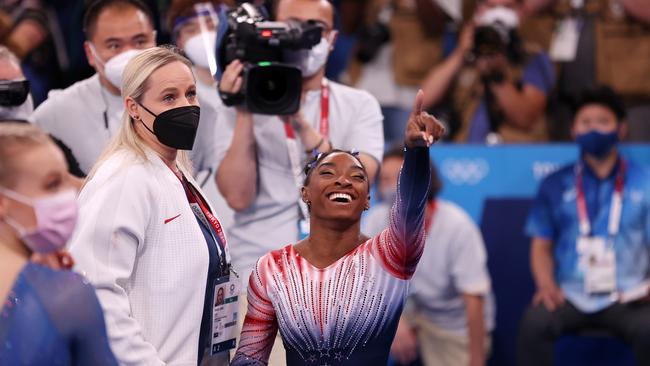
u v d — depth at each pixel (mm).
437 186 12594
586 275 12523
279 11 9000
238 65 8312
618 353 12844
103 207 6723
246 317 7168
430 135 6355
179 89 7023
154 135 7039
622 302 12406
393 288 6887
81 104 9156
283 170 8984
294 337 6918
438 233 12508
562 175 12836
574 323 12547
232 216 9219
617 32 14656
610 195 12602
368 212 12445
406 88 14477
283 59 8492
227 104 8484
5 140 5539
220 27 8469
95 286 6566
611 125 12430
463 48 14242
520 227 13164
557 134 14555
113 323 6574
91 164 9133
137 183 6848
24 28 13766
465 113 14305
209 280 7145
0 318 5402
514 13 14195
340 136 9078
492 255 13148
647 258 12555
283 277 6980
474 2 14695
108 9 8906
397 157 12328
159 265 6922
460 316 12648
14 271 5500
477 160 13188
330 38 9039
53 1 14805
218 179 8797
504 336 13148
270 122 8914
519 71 14273
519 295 13156
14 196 5520
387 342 6980
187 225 7023
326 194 6906
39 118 9227
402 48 14492
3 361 5348
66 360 5500
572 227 12656
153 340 6895
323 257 7000
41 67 13992
